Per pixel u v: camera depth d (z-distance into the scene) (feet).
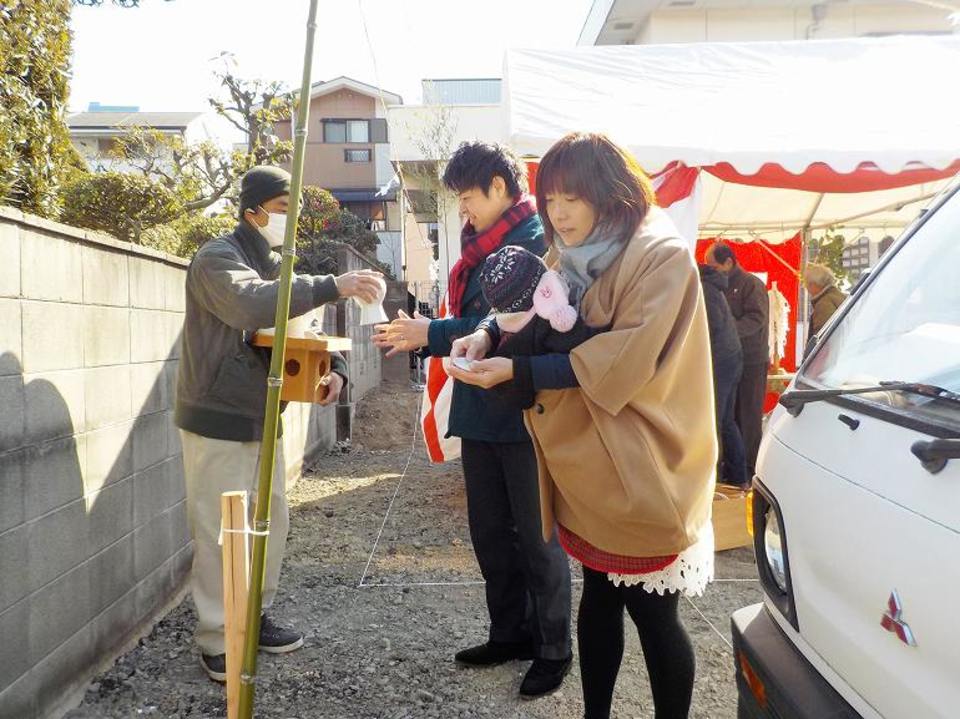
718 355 17.63
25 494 8.02
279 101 36.22
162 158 34.63
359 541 15.84
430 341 8.44
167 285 12.22
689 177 16.56
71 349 9.08
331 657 10.52
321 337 9.87
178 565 12.53
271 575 10.52
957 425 4.81
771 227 29.73
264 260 10.27
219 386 9.59
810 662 5.70
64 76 11.84
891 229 29.55
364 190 92.79
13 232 7.91
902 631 4.42
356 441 26.99
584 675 7.47
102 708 9.04
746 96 18.62
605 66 19.79
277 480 10.39
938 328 6.20
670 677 6.93
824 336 7.74
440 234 51.80
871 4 63.16
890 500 4.80
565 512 7.02
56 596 8.64
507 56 20.12
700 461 6.53
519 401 6.44
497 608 10.08
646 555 6.40
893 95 18.66
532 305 6.55
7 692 7.63
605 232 6.44
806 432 6.31
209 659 9.75
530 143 16.72
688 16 64.54
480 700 9.34
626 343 5.95
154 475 11.56
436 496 19.40
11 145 10.43
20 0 10.63
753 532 7.06
